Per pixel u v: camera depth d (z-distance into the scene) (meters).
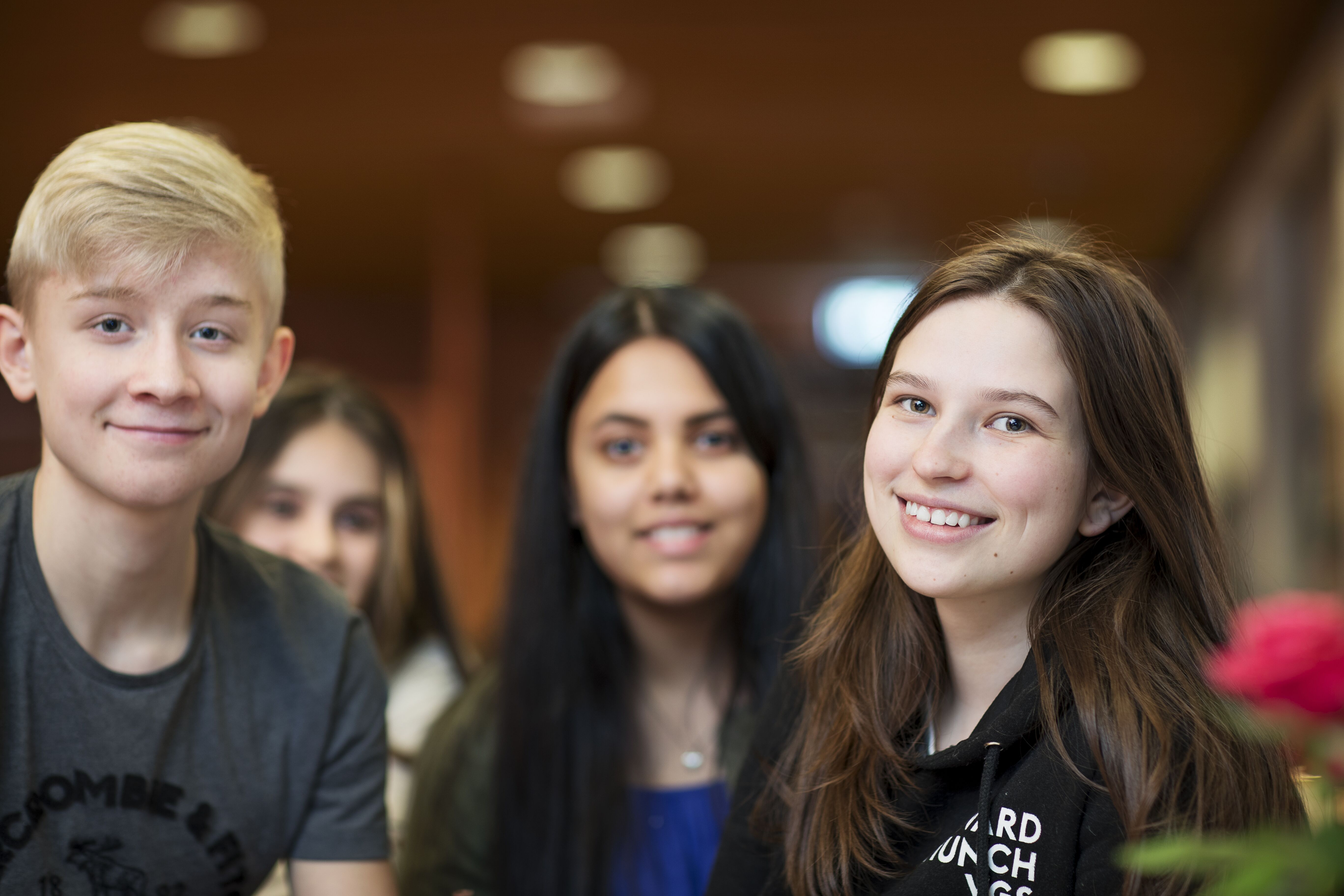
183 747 1.22
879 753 1.20
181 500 1.13
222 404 1.12
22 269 1.11
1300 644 0.63
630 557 1.76
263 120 6.20
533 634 1.86
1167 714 1.05
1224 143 6.31
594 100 5.99
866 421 1.33
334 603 1.38
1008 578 1.09
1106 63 5.45
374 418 2.15
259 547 1.39
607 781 1.80
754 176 7.04
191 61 5.58
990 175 6.95
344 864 1.32
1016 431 1.08
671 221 7.93
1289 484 5.95
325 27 5.25
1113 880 1.02
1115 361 1.09
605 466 1.79
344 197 7.39
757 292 9.28
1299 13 4.92
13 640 1.15
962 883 1.09
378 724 1.38
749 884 1.30
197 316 1.10
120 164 1.09
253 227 1.15
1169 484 1.12
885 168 6.86
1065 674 1.10
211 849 1.23
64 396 1.09
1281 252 6.09
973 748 1.12
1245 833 0.99
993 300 1.10
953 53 5.43
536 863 1.78
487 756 1.88
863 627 1.27
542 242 8.45
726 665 1.87
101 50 5.46
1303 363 5.74
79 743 1.17
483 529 9.84
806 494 1.86
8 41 5.35
